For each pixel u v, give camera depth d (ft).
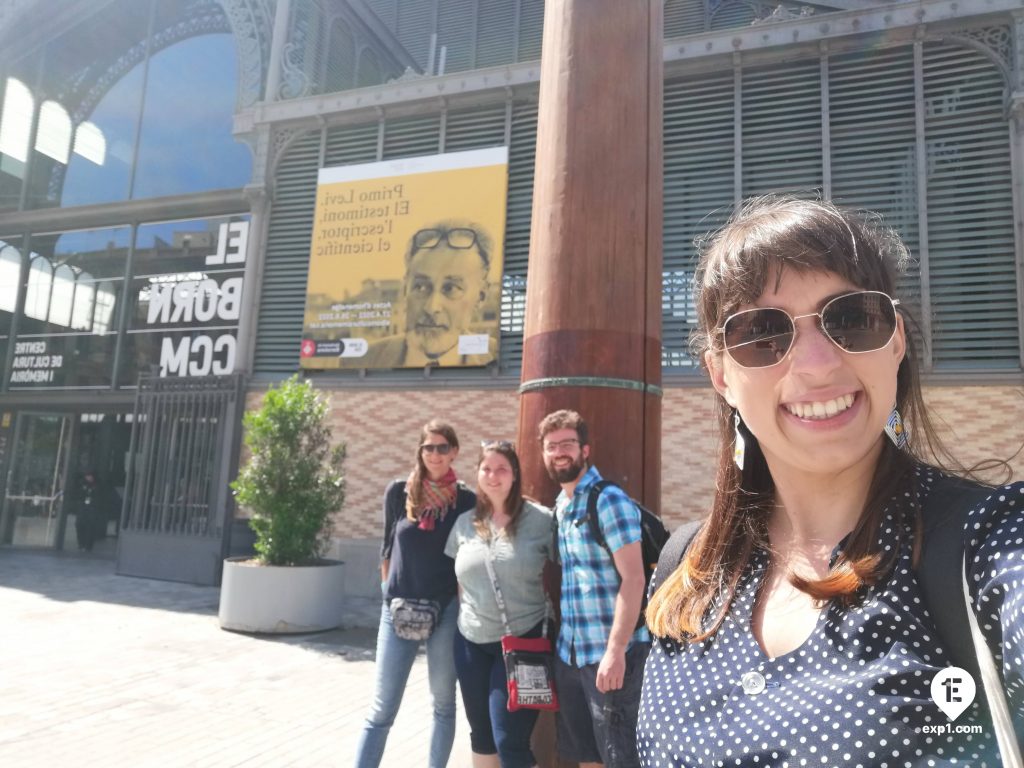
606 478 9.57
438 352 32.55
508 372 31.78
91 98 46.47
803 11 34.17
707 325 3.51
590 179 10.24
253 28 40.68
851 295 2.93
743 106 30.76
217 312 37.65
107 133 45.42
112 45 46.88
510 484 9.67
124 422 41.50
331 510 26.22
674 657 3.43
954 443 24.95
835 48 29.73
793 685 2.71
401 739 14.56
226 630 24.38
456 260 33.04
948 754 2.28
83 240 42.50
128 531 35.53
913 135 28.22
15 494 42.50
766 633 3.06
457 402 31.96
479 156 33.63
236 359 35.91
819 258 2.98
